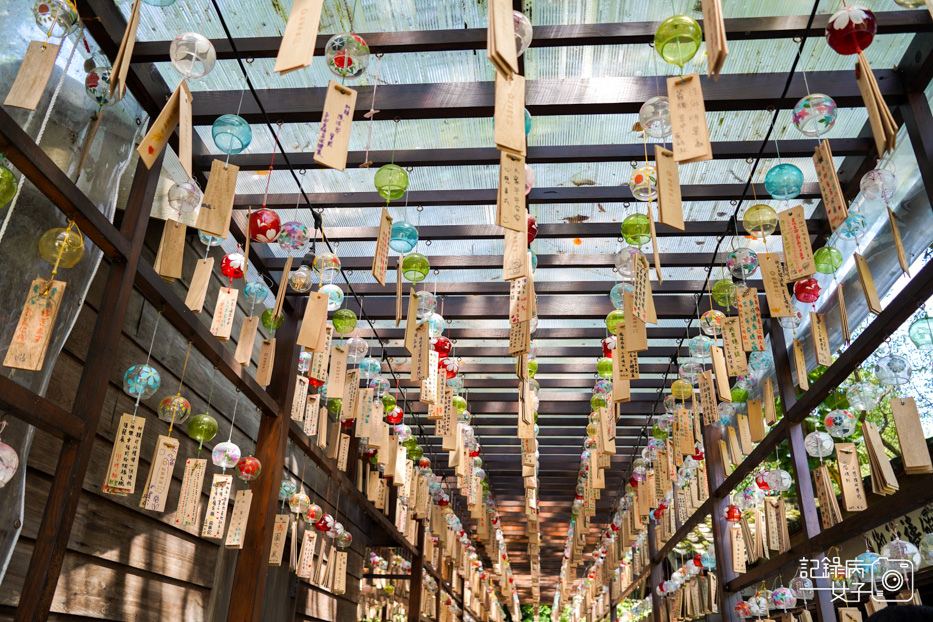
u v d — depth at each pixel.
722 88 2.99
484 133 3.45
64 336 2.31
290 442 4.91
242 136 2.21
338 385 3.45
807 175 3.74
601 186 3.76
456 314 4.87
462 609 10.40
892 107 3.05
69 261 2.00
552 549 13.11
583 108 2.90
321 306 2.88
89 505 2.64
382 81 3.18
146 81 2.77
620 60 3.11
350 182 3.77
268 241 2.73
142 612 2.96
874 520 3.33
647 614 9.19
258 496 3.83
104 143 2.57
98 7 2.42
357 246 4.38
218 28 2.92
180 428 3.40
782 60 3.07
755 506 4.79
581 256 4.32
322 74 3.13
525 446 3.88
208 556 3.61
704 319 3.72
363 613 6.81
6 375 2.07
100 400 2.24
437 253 4.44
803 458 4.22
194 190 2.38
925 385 4.13
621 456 8.35
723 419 4.52
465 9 2.88
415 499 5.79
